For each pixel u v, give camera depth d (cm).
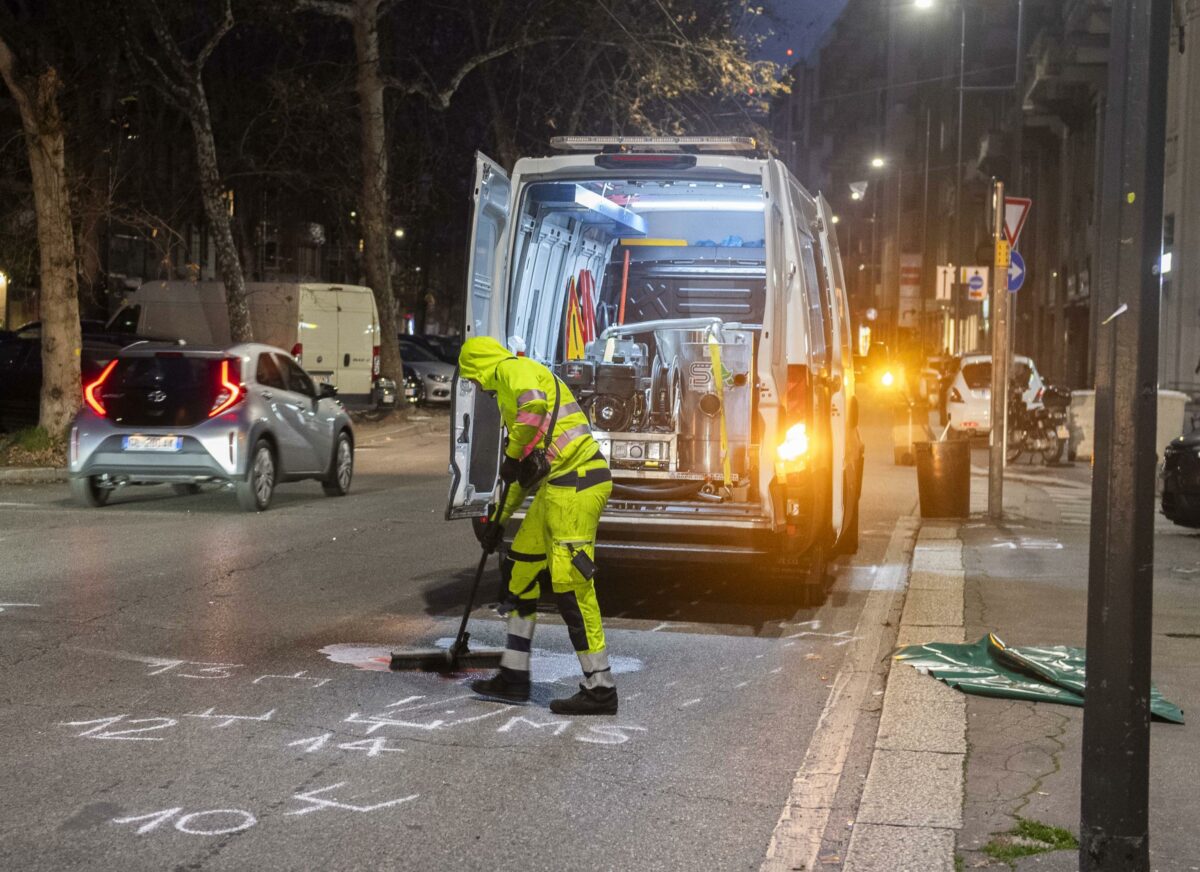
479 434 870
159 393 1402
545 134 3550
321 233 5391
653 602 955
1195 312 2697
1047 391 2222
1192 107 2714
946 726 607
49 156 1941
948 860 442
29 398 2269
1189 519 1284
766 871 450
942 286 3909
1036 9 4978
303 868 449
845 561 1156
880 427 3058
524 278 996
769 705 673
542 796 527
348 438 1630
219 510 1440
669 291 1190
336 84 3017
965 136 6519
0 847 462
